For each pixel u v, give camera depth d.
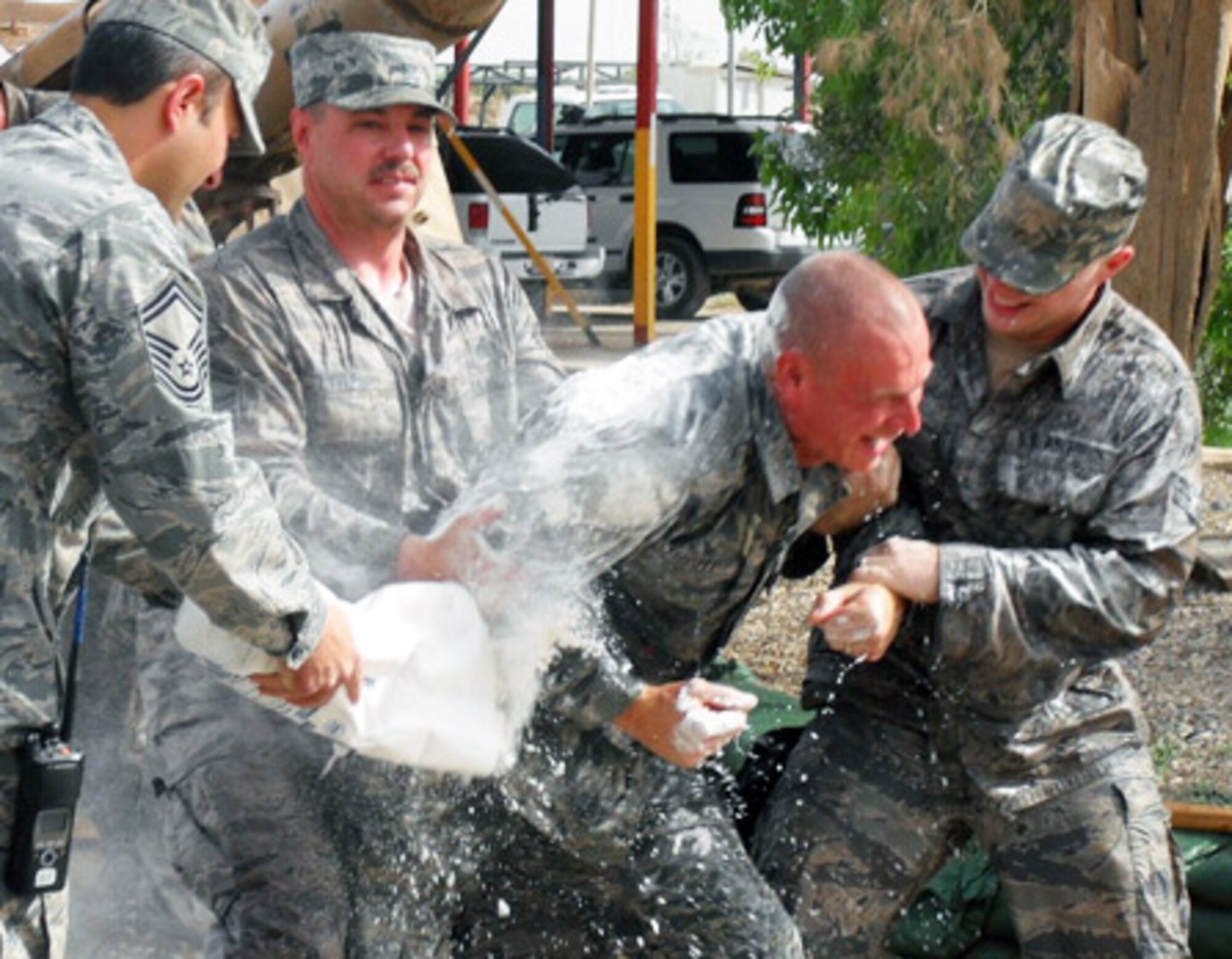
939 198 10.52
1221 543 8.23
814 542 3.95
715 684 3.54
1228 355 11.41
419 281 4.11
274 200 7.11
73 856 4.58
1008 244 3.54
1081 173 3.49
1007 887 3.89
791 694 6.59
